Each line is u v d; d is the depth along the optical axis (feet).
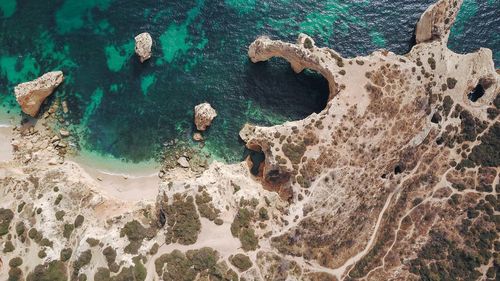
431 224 153.48
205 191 153.58
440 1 165.17
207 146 172.86
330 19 178.70
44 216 153.17
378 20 178.70
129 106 175.73
